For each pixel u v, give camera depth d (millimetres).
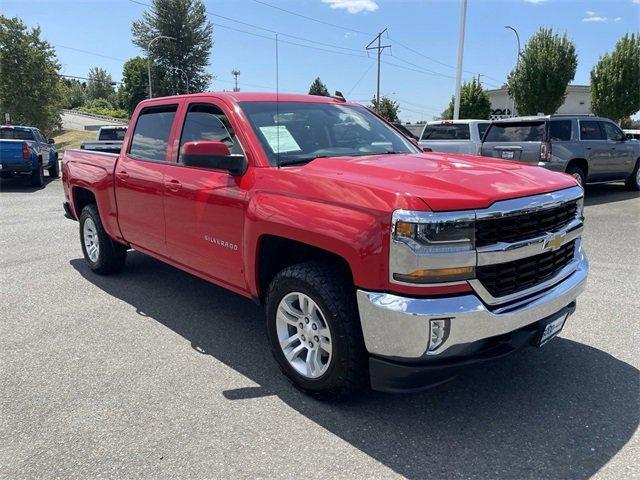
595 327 4457
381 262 2773
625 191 13492
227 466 2734
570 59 27688
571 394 3395
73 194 6262
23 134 16688
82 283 5898
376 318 2805
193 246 4289
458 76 18922
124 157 5270
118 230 5457
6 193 14438
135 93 75562
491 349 2922
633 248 7227
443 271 2707
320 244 3049
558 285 3287
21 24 34625
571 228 3361
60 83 37562
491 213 2781
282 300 3422
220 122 4121
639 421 3084
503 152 11625
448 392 3441
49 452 2857
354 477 2641
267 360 3973
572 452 2811
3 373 3762
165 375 3730
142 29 63000
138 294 5504
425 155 3990
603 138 12250
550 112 28547
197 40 64125
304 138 4004
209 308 5098
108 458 2803
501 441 2914
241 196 3652
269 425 3094
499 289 2920
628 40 28219
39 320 4785
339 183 3062
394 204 2754
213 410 3264
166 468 2721
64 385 3588
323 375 3203
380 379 2924
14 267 6574
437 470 2684
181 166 4430
